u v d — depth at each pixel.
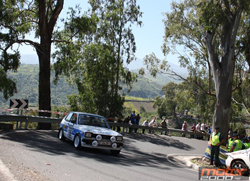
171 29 24.02
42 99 24.70
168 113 98.00
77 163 8.90
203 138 33.19
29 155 9.20
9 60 22.42
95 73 37.38
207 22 15.59
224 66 15.09
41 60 24.91
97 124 13.27
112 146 11.95
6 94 21.88
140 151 15.56
